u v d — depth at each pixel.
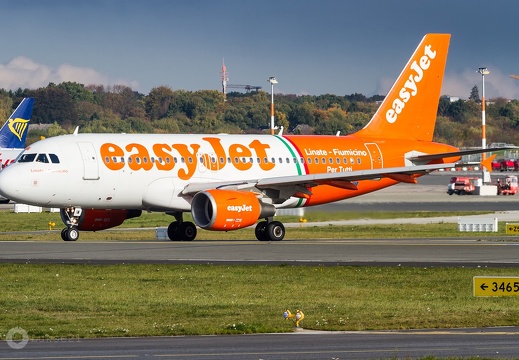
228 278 101.12
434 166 149.00
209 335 68.44
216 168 153.88
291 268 108.75
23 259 117.00
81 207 146.00
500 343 63.84
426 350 60.97
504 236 162.38
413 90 174.50
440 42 176.25
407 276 102.75
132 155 146.62
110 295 89.62
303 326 72.06
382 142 171.00
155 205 148.88
